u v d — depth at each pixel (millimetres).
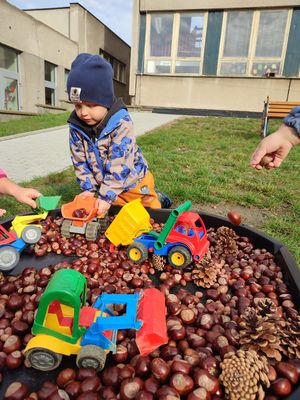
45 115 12125
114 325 1139
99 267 1785
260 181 4012
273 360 1117
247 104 11508
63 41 14859
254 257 1938
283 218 2959
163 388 1014
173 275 1787
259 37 10938
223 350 1173
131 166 2295
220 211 3156
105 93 2084
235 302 1548
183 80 11898
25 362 1193
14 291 1578
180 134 7262
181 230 1873
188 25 11430
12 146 6105
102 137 2215
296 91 10984
